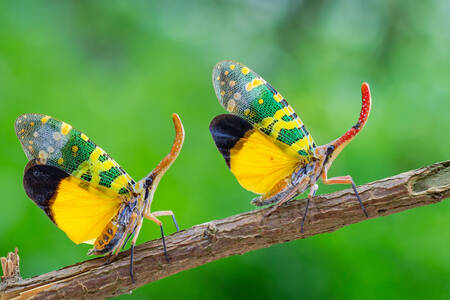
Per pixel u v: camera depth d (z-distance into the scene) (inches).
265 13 38.2
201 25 35.3
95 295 14.9
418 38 34.2
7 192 19.6
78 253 19.4
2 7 26.4
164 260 14.9
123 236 14.7
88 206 14.7
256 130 14.9
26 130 14.7
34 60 24.3
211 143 23.4
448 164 14.8
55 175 14.6
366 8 36.3
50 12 29.4
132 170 20.8
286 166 15.0
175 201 20.2
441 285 19.3
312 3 37.4
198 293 19.5
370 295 19.2
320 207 15.0
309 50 36.3
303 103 27.4
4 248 19.1
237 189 21.3
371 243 19.7
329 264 19.5
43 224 19.5
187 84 27.2
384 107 26.8
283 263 19.6
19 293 14.8
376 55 34.4
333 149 14.9
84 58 29.9
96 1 32.0
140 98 24.9
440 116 26.3
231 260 19.6
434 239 19.9
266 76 34.8
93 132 22.2
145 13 33.4
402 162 24.5
